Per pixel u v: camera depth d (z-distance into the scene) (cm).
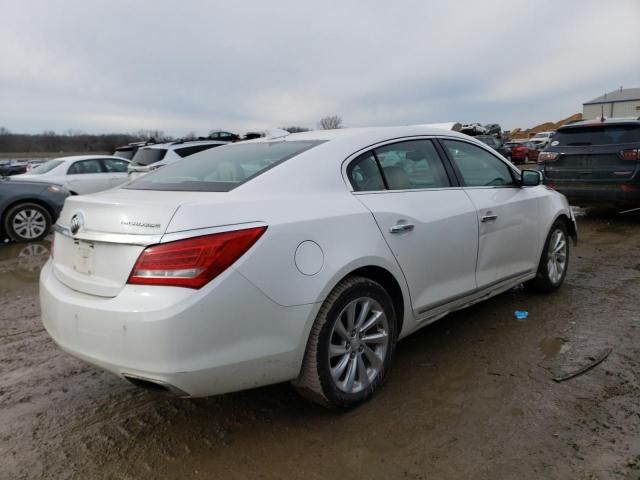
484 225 378
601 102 6694
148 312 227
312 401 293
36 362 375
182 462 253
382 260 297
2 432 283
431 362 352
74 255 271
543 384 315
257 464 250
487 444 257
